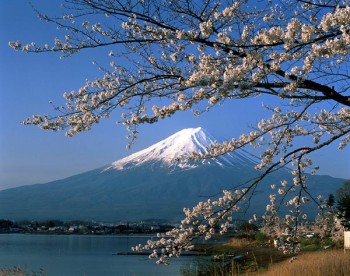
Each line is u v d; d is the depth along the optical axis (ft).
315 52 12.87
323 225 23.27
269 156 20.40
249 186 19.19
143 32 18.02
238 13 17.65
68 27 18.12
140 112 18.40
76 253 198.59
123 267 127.44
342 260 47.03
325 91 15.80
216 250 100.12
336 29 13.74
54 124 17.69
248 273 47.39
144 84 18.39
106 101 17.75
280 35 13.75
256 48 14.67
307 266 46.11
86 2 17.31
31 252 198.80
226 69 15.01
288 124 18.62
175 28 17.58
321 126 20.81
